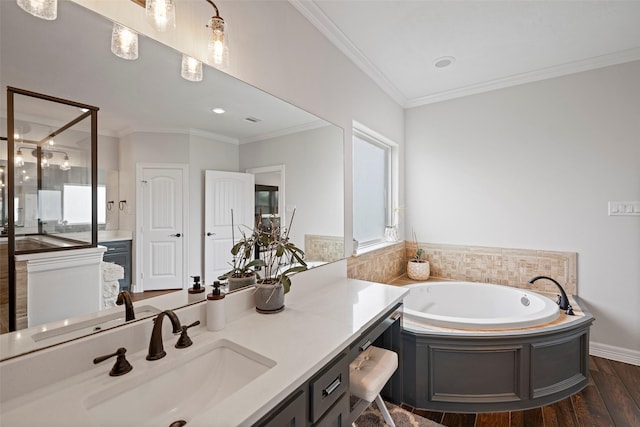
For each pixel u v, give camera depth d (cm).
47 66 91
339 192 232
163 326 116
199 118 136
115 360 100
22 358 83
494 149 306
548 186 281
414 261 326
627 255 251
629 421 184
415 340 197
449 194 329
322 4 191
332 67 225
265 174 169
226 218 147
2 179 82
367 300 174
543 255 283
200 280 135
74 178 97
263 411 79
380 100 297
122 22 109
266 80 168
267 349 109
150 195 118
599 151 261
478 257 314
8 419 73
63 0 95
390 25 212
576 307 238
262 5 166
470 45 238
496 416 189
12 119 84
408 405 200
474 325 200
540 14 200
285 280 151
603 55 252
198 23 133
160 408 95
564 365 205
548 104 280
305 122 197
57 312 92
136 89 114
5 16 84
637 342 248
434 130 337
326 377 108
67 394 83
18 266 85
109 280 105
